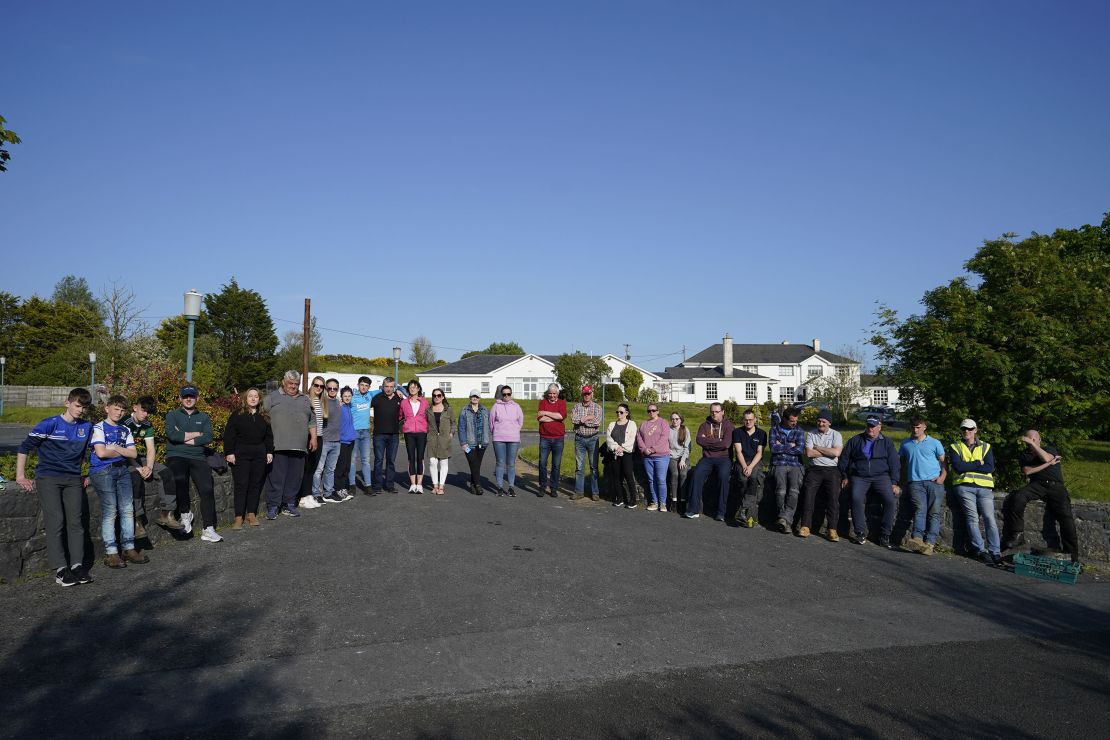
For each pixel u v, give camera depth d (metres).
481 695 4.85
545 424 13.80
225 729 4.28
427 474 16.75
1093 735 4.49
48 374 49.75
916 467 10.13
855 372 54.81
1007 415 12.34
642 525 11.16
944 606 7.32
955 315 12.58
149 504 8.69
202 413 9.18
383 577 7.62
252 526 10.07
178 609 6.45
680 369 81.88
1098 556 9.73
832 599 7.43
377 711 4.57
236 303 59.44
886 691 5.09
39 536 7.38
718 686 5.10
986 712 4.78
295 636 5.86
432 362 98.00
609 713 4.62
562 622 6.36
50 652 5.38
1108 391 12.33
